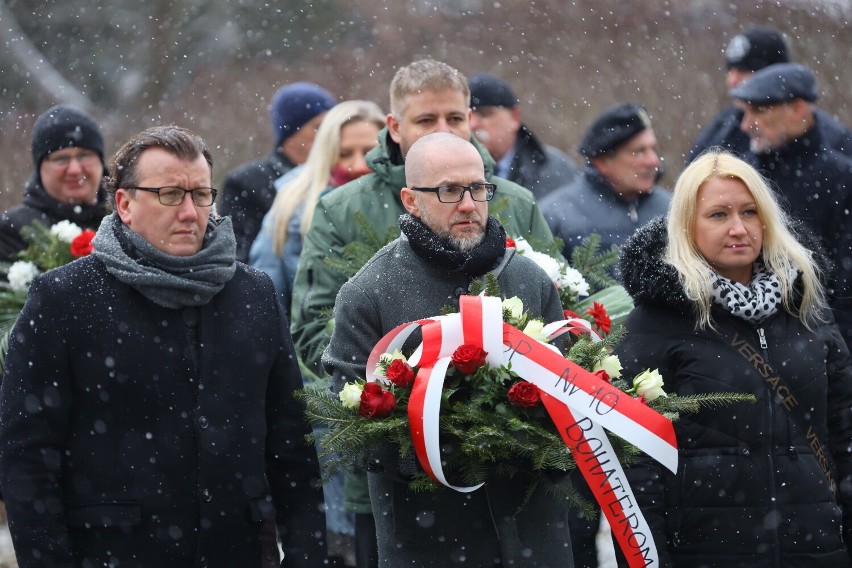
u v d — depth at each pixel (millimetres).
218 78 22016
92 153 8828
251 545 5922
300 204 8695
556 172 10672
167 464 5758
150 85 22297
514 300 5871
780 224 6375
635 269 6398
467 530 5902
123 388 5742
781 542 6180
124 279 5758
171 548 5758
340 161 8734
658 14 19109
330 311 7000
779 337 6344
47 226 8750
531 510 5875
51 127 8734
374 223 7277
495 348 5637
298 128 10484
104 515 5691
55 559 5609
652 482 6152
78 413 5758
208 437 5797
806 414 6273
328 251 7227
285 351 6066
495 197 7297
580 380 5605
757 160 9109
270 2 22516
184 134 5887
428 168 6008
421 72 7223
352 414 5703
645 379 5805
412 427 5543
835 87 17141
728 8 18766
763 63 10367
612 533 5773
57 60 22688
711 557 6188
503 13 20672
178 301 5816
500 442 5477
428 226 6043
